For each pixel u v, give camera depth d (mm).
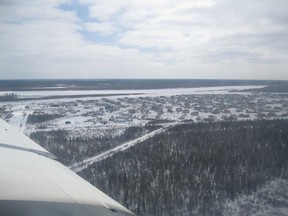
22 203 4066
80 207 4328
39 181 5426
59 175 6402
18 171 5840
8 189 4598
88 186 6078
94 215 4102
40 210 3910
